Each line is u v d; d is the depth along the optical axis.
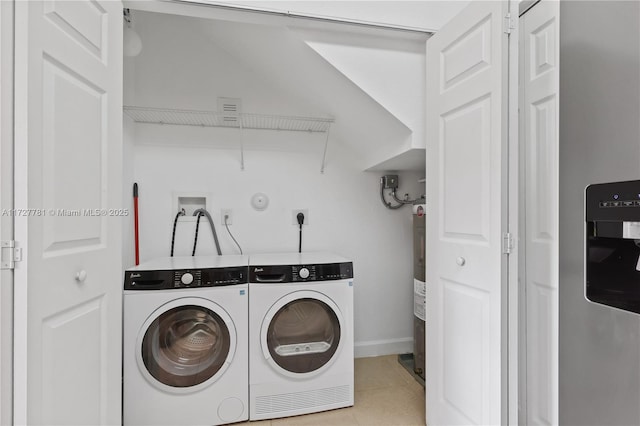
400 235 2.59
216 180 2.29
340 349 1.80
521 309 1.26
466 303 1.31
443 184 1.45
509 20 1.14
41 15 0.87
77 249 1.03
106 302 1.18
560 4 0.90
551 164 1.13
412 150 1.72
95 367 1.12
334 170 2.48
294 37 1.61
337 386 1.81
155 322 1.58
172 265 1.72
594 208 0.80
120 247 1.28
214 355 1.66
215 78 2.27
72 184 0.99
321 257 2.04
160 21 2.20
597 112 0.79
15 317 0.81
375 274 2.54
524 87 1.23
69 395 0.98
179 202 2.24
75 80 1.01
